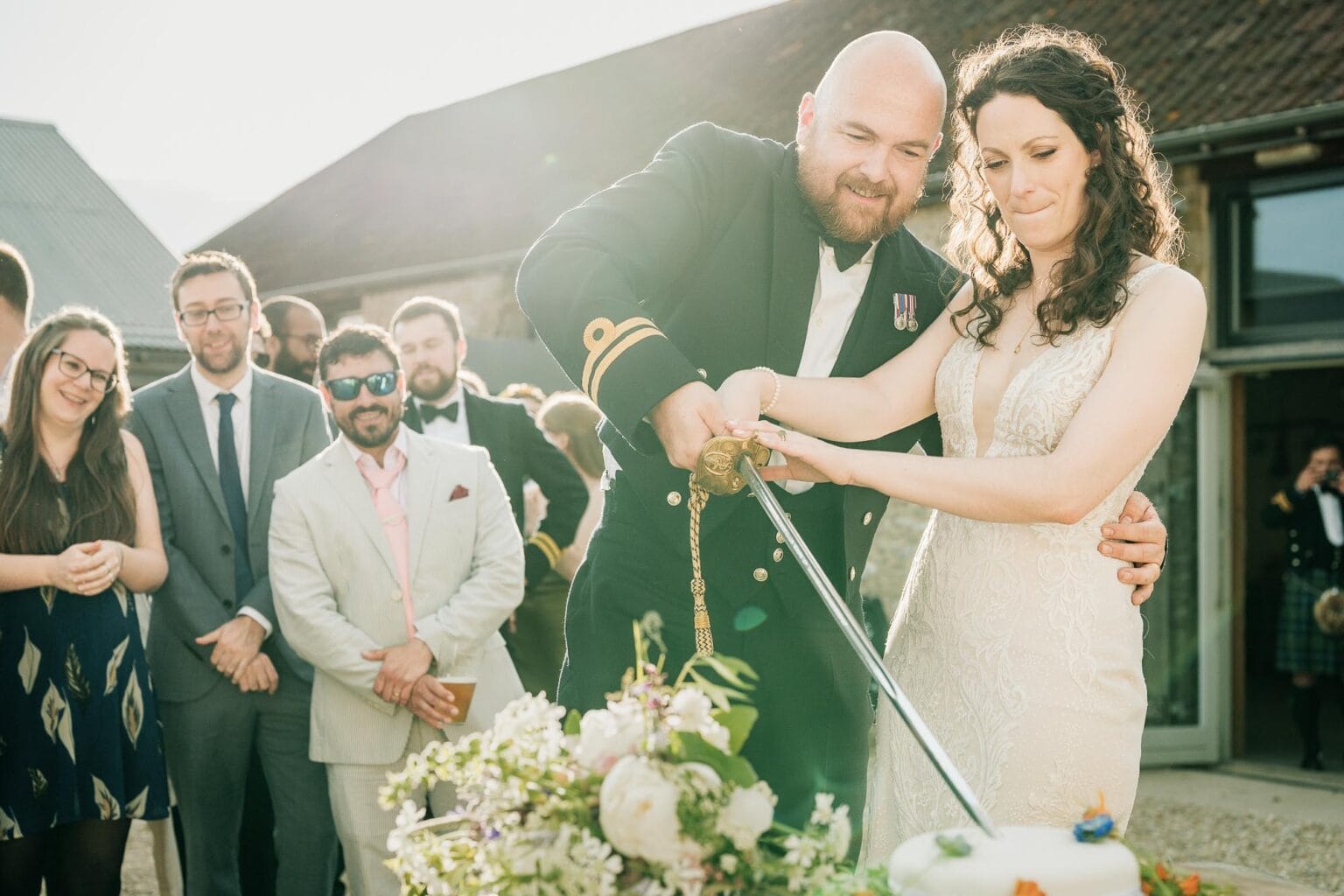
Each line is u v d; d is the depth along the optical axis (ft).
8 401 10.93
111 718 10.55
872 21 37.11
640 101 44.11
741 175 7.17
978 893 4.14
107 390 11.02
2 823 10.18
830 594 5.12
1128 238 6.47
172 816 13.07
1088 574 6.48
